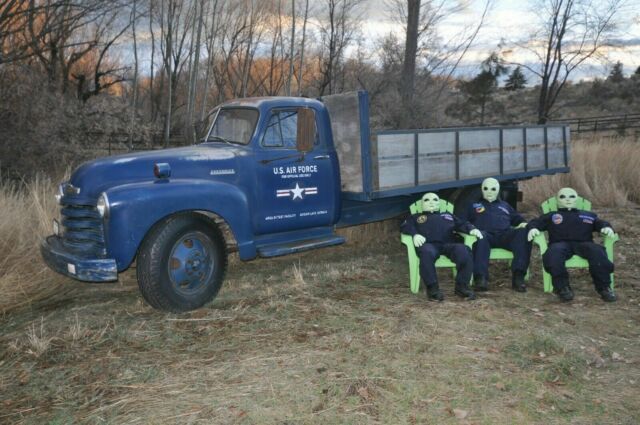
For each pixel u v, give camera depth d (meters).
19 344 4.23
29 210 6.37
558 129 8.88
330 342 4.20
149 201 4.71
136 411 3.19
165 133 20.86
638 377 3.68
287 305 5.07
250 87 31.48
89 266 4.55
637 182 11.80
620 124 25.86
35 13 9.80
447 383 3.54
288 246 5.90
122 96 29.34
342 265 6.73
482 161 7.70
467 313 4.87
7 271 5.41
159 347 4.16
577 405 3.30
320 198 6.26
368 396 3.35
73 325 4.57
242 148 5.69
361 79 22.66
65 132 11.00
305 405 3.25
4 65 9.84
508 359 3.90
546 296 5.46
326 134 6.33
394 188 6.62
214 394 3.39
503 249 5.86
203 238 5.09
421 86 21.75
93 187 4.85
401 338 4.25
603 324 4.64
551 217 5.57
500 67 28.34
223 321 4.70
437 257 5.49
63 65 19.73
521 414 3.18
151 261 4.75
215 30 26.09
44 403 3.33
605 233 5.31
